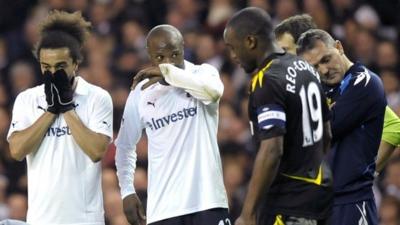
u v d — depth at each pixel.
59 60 19.89
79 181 20.28
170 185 20.23
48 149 20.27
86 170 20.33
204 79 19.98
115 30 44.28
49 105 20.03
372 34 41.59
